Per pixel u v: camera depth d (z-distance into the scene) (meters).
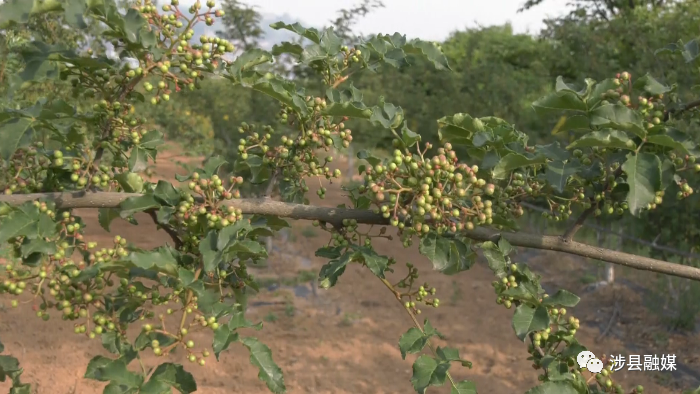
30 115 1.78
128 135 1.99
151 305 1.97
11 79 1.71
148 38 1.72
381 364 7.41
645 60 8.90
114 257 1.80
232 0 10.61
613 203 2.06
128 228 12.72
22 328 7.70
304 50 2.23
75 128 1.89
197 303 1.69
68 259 1.73
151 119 10.68
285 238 12.55
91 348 7.32
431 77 11.06
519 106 10.42
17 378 1.94
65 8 1.59
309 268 11.10
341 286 10.09
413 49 2.36
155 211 2.04
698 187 6.02
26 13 1.56
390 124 1.97
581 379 1.79
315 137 2.13
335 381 6.89
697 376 7.08
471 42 13.54
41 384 6.37
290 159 2.20
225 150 10.58
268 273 10.70
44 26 6.17
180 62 1.83
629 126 1.71
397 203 1.81
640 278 10.44
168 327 7.53
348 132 2.18
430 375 1.72
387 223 2.00
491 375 7.13
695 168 1.83
